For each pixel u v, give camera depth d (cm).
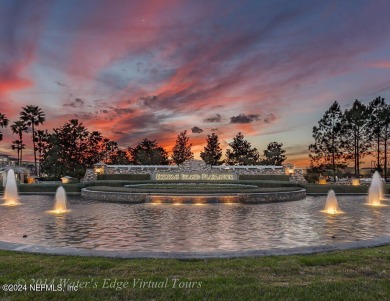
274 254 732
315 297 475
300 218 1545
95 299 471
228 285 525
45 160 6200
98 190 2614
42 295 484
